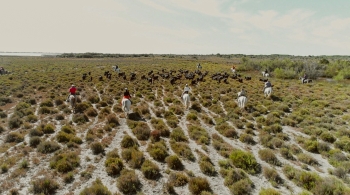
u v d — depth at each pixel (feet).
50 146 44.57
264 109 74.95
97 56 423.23
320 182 33.06
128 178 33.63
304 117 68.08
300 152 45.29
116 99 92.22
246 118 68.13
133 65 230.07
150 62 278.26
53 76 145.07
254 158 40.65
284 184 34.32
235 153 41.75
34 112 69.77
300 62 192.95
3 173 35.76
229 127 58.18
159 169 38.55
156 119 63.77
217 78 136.26
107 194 30.30
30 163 39.11
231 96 97.81
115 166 37.24
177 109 73.51
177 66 224.94
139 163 39.11
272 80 146.61
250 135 52.54
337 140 51.44
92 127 58.13
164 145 47.42
